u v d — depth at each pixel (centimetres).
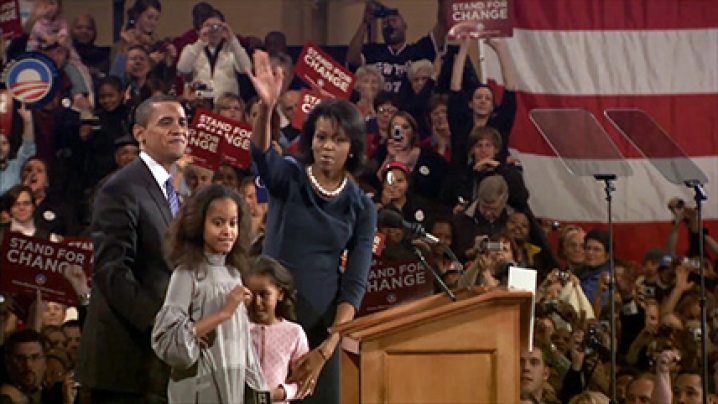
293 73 1515
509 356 765
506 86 1505
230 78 1516
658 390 1309
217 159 1403
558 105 1512
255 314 939
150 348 820
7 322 1351
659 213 1490
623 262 1440
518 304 768
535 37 1511
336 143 938
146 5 1524
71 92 1499
